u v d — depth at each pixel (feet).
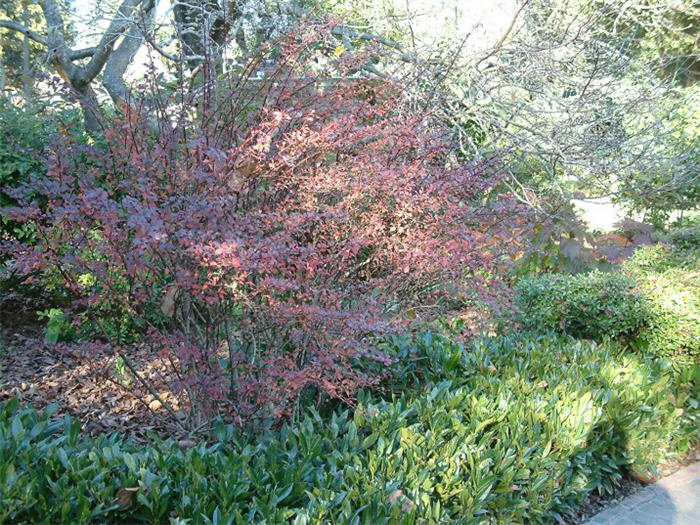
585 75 25.71
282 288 9.46
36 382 16.89
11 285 21.77
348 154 13.01
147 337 12.85
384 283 11.91
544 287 19.52
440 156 14.47
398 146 13.00
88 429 13.60
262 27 21.74
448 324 15.43
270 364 10.65
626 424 13.43
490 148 24.64
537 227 24.47
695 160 30.99
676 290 17.98
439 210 13.43
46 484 8.23
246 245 9.41
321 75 12.70
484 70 25.07
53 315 18.94
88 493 8.16
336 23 12.78
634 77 28.04
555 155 24.39
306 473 9.17
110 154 11.81
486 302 12.44
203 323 12.21
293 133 10.44
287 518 8.52
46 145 18.93
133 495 8.22
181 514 8.04
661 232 35.73
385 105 13.58
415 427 10.58
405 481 9.14
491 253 13.74
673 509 12.55
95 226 10.36
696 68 38.09
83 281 11.98
